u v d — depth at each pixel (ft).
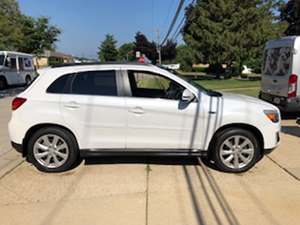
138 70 20.61
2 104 54.19
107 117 20.04
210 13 119.44
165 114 20.01
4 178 19.53
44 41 175.11
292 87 34.47
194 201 16.38
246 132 20.11
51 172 20.39
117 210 15.56
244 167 20.26
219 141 20.11
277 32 117.50
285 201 16.34
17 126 20.27
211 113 20.03
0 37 138.41
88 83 20.42
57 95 20.24
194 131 20.16
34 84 20.52
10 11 161.79
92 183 18.70
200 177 19.52
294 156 23.27
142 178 19.35
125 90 20.29
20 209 15.75
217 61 122.42
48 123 20.16
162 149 20.36
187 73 193.16
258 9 115.96
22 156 22.33
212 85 90.58
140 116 20.02
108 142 20.27
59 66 20.92
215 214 15.10
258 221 14.48
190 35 128.67
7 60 83.35
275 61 37.01
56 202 16.43
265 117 20.20
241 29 117.60
